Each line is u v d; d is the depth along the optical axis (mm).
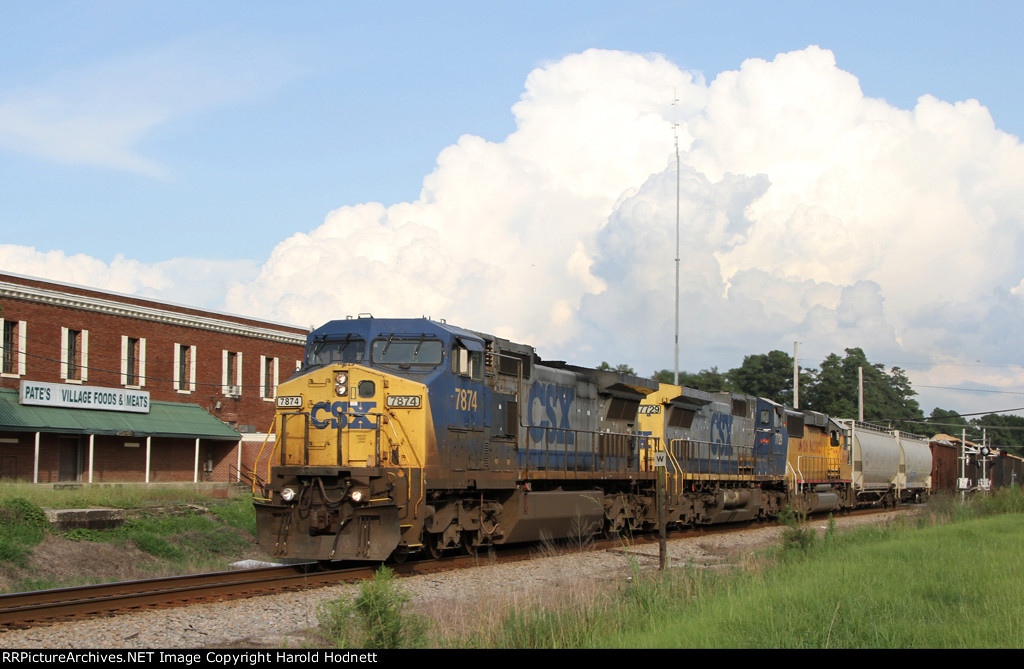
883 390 101500
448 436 17312
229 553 25141
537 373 21781
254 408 47562
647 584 13586
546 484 21766
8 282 36062
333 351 17781
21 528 21844
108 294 40344
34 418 35531
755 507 32781
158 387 42375
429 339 17562
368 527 15797
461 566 17547
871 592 12609
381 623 10039
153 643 10336
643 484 26469
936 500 36438
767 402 35844
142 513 26297
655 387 27484
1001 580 13789
